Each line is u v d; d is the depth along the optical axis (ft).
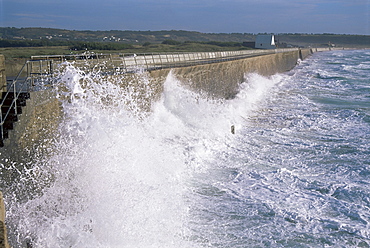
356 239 30.32
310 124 66.33
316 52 426.51
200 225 30.96
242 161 46.01
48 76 36.09
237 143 53.36
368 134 60.08
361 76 150.20
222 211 33.40
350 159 47.80
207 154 47.29
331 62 249.96
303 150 51.21
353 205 35.53
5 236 18.42
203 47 262.06
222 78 91.97
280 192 37.78
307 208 34.73
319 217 33.27
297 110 79.56
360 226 32.04
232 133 58.23
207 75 81.35
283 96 98.02
